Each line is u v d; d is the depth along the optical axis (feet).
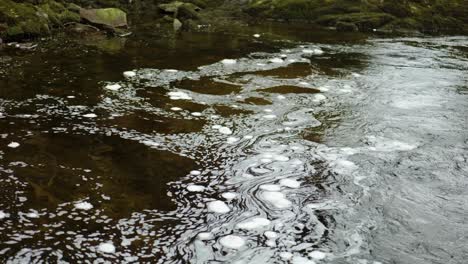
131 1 57.88
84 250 10.97
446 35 48.49
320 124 20.17
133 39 38.45
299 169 15.79
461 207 13.76
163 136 17.94
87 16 41.68
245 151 17.02
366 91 25.67
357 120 20.85
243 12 60.08
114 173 14.75
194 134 18.31
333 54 35.70
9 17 34.58
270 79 27.17
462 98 24.88
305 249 11.52
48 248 10.93
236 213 12.94
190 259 10.96
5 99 20.79
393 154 17.30
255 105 22.29
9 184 13.53
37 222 11.85
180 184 14.34
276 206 13.41
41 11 38.32
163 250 11.20
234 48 36.42
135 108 20.86
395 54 36.58
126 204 13.03
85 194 13.37
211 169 15.47
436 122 20.97
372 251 11.50
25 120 18.51
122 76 25.98
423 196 14.32
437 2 54.80
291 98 23.68
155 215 12.60
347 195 14.17
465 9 53.83
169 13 53.36
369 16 52.08
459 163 16.72
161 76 26.40
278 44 39.17
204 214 12.82
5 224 11.66
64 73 25.84
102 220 12.19
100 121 19.01
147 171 15.05
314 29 49.73
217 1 65.00
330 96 24.39
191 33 43.32
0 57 28.78
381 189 14.62
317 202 13.71
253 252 11.32
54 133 17.49
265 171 15.53
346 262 11.06
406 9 53.01
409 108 22.95
